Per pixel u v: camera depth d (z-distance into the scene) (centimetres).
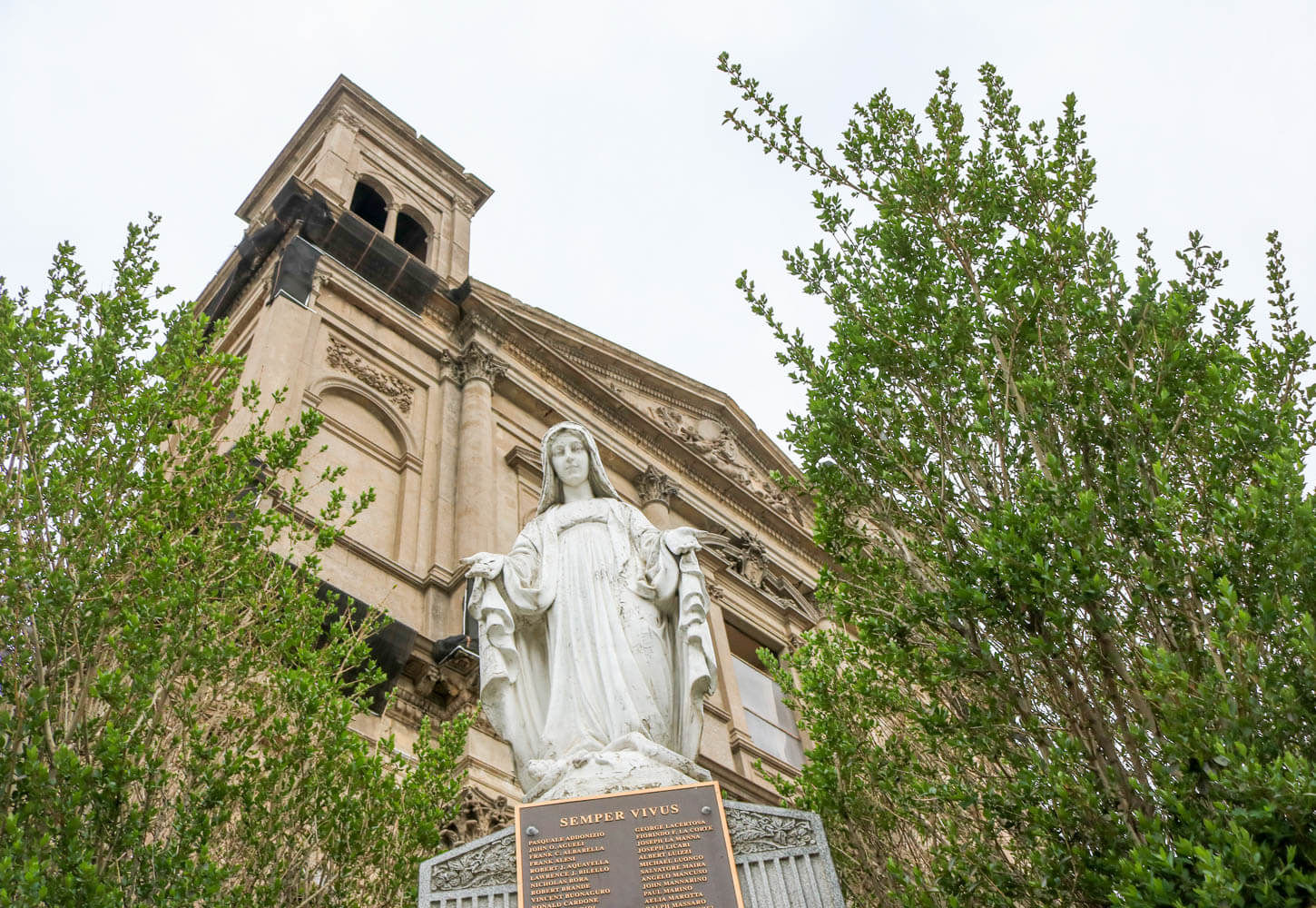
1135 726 655
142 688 736
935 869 756
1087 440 783
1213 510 681
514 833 532
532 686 623
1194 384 759
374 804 897
